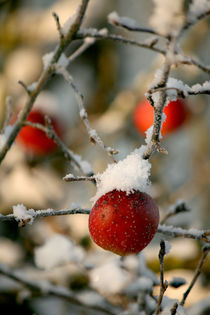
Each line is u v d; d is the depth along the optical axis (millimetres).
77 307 3549
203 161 4141
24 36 4227
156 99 1427
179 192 3943
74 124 4289
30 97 1849
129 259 2133
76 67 4617
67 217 3354
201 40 4117
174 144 4402
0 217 1519
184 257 3105
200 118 4211
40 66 4250
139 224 1467
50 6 4273
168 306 1764
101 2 4395
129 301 2053
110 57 4574
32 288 2479
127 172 1553
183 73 3945
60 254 2359
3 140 1942
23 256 3547
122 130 4219
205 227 3855
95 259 2932
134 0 4422
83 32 1687
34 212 1520
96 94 4527
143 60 4641
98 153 4098
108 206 1493
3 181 3883
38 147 3252
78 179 1566
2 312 3496
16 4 4344
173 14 1250
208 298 2695
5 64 4223
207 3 1219
